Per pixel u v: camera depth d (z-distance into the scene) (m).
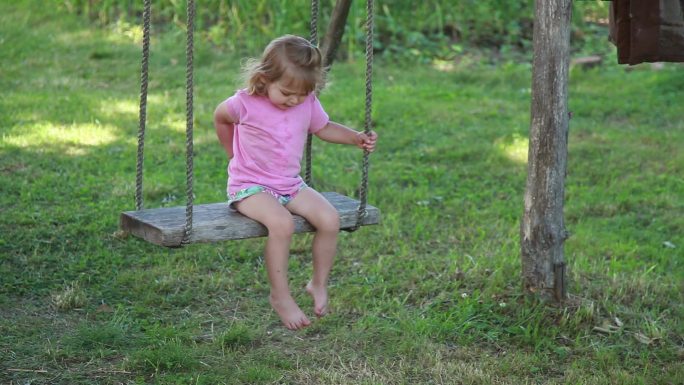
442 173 8.09
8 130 8.45
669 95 10.63
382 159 8.47
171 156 8.11
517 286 5.68
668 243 6.62
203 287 5.68
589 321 5.31
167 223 4.08
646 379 4.75
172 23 12.51
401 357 4.91
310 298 5.58
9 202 6.80
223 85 10.59
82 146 8.23
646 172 8.21
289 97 4.09
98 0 12.84
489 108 10.10
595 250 6.44
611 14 4.98
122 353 4.82
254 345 5.02
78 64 11.12
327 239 4.24
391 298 5.66
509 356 4.95
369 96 4.32
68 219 6.57
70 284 5.66
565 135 5.31
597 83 11.28
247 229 4.16
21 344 4.85
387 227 6.76
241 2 11.91
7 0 13.16
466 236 6.73
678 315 5.50
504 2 13.07
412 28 12.67
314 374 4.68
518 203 7.44
